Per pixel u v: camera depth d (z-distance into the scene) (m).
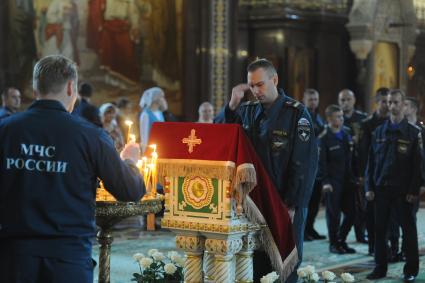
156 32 14.14
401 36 17.89
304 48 16.17
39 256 3.38
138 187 3.68
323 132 9.13
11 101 10.00
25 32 12.92
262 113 5.10
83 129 3.54
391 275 7.69
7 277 3.37
